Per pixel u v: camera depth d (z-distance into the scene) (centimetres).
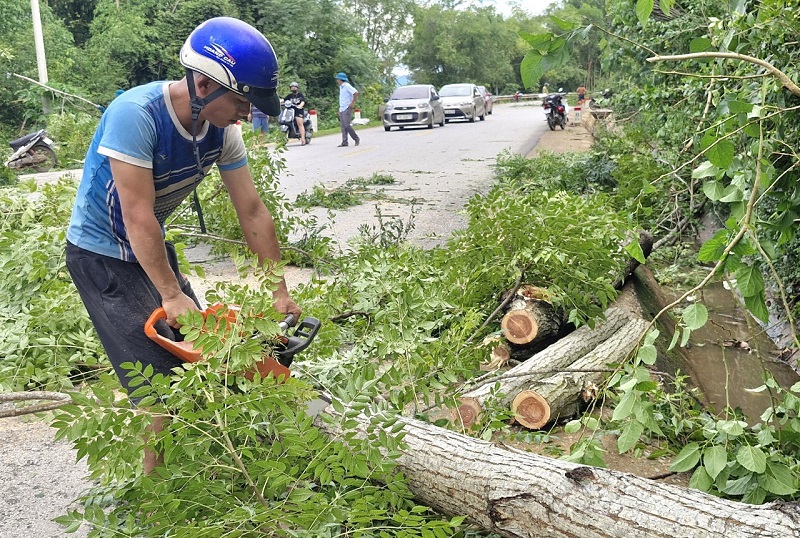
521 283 533
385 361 421
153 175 272
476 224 526
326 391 324
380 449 289
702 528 231
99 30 3447
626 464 388
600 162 1170
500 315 541
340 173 1485
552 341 523
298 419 248
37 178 1507
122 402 239
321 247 597
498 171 1426
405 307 371
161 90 266
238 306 283
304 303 453
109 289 279
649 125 938
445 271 521
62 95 2617
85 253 280
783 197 400
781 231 391
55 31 3081
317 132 3008
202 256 789
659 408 431
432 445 287
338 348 441
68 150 2027
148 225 262
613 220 527
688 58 311
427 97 2936
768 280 695
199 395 255
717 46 447
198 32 262
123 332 274
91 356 425
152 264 265
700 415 422
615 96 1003
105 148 257
